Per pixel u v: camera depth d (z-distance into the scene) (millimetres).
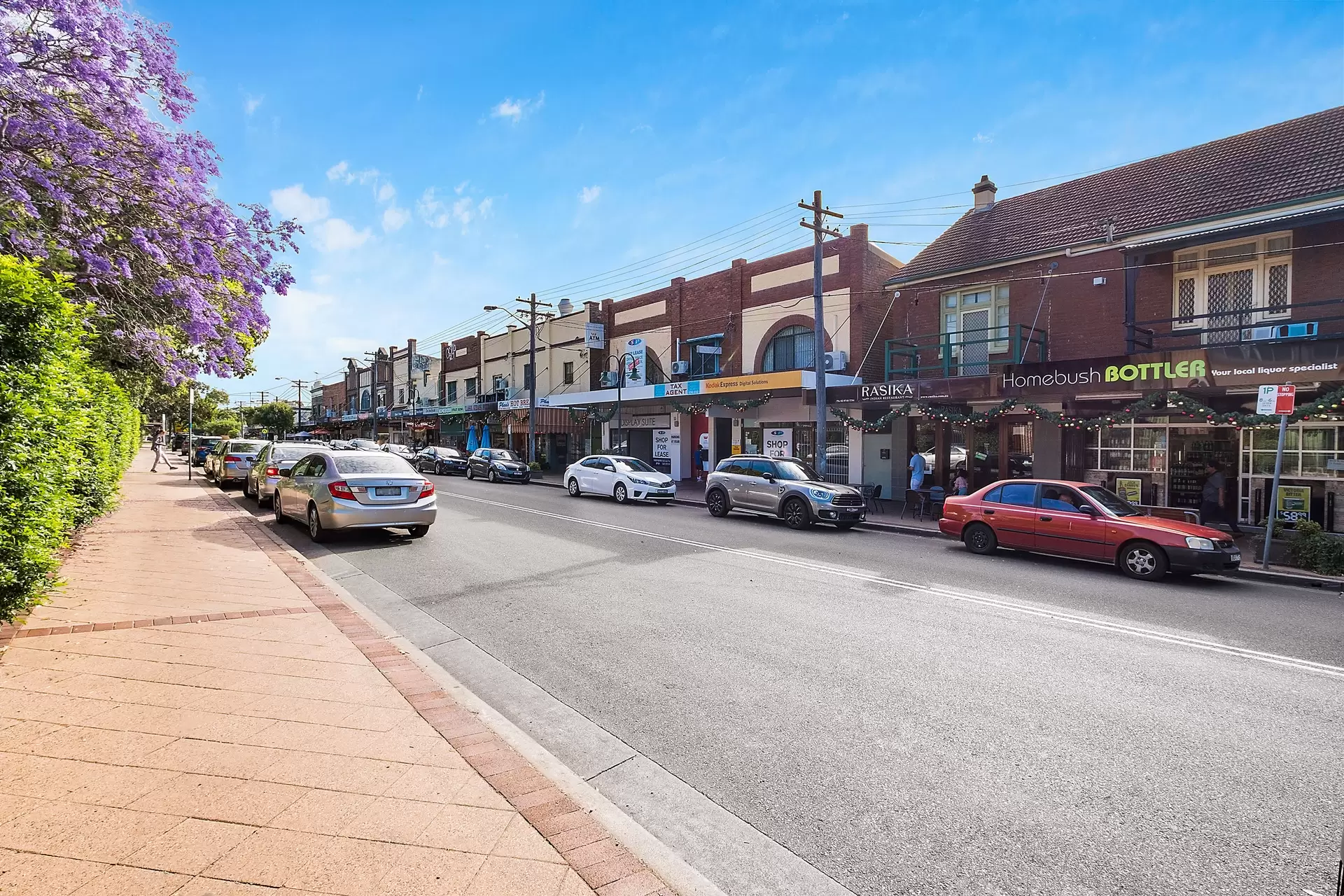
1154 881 2979
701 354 25906
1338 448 12516
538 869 2779
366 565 9414
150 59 7246
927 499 15609
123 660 4918
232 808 3100
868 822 3406
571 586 8273
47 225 7422
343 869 2699
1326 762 4055
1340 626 7164
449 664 5598
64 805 3045
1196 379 12109
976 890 2918
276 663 5023
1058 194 17859
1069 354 15438
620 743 4242
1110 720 4609
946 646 6156
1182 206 14391
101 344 9250
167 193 7961
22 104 6652
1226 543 9219
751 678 5309
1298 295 12625
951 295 18000
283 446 15414
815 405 18172
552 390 34094
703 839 3260
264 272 9250
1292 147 14070
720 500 15891
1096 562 10547
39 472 4906
